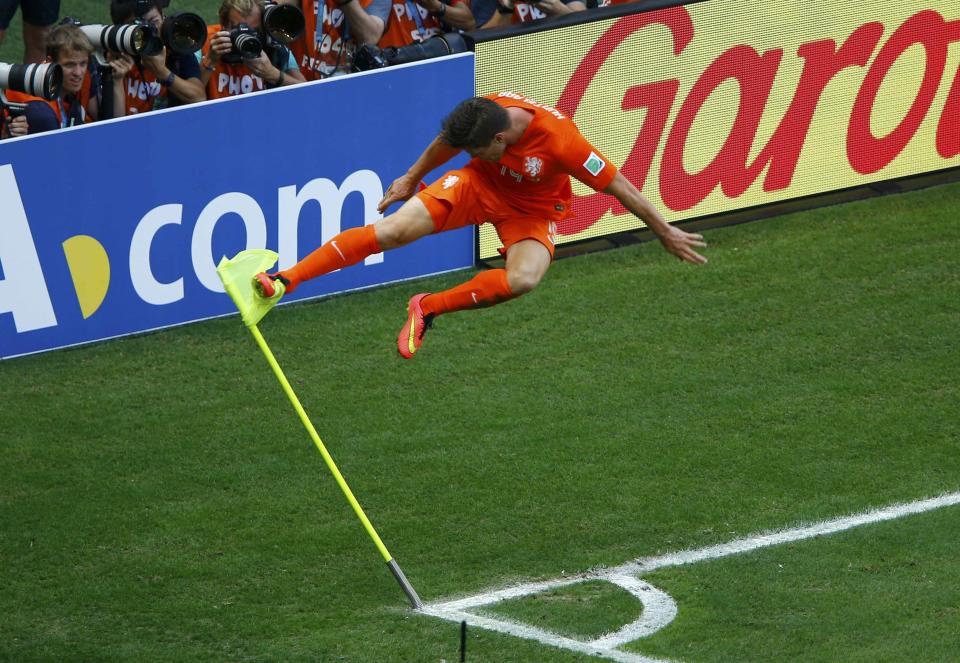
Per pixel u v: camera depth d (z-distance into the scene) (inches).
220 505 1035.9
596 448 1108.5
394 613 909.8
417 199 852.6
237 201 1295.5
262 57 1354.6
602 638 880.3
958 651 855.7
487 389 1197.1
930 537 983.6
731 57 1443.2
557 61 1380.4
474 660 857.5
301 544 989.8
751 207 1514.5
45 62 1294.3
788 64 1471.5
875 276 1376.7
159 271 1284.4
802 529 999.6
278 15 1365.7
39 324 1251.2
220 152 1274.6
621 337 1277.1
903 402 1167.6
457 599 927.0
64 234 1235.9
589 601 922.1
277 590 935.7
